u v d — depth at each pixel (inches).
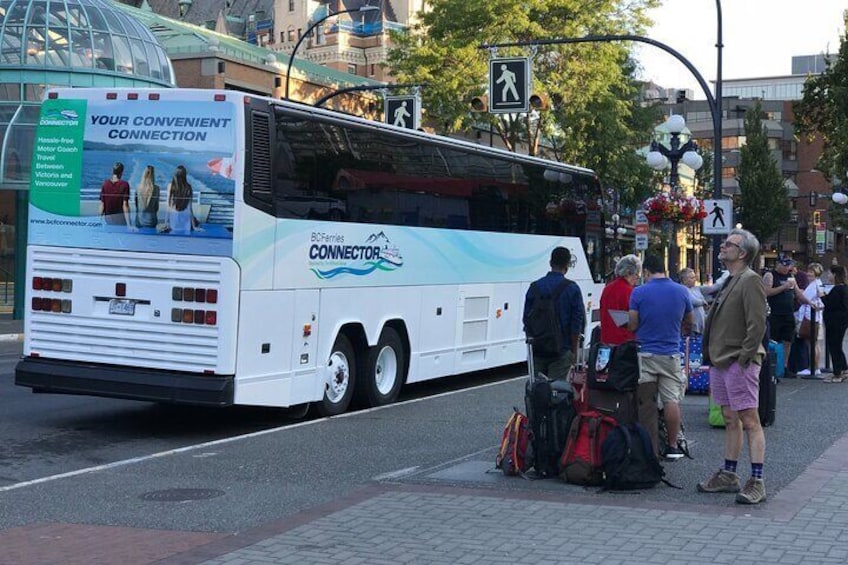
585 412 348.2
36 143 484.7
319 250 506.0
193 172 456.1
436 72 1540.4
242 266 453.7
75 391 473.4
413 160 593.9
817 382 661.9
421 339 607.2
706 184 3009.4
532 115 1577.3
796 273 751.7
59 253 479.8
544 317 401.4
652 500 319.9
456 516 300.0
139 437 468.1
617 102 1577.3
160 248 460.1
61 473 385.7
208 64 1812.3
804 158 4539.9
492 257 686.5
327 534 281.1
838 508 305.7
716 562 250.2
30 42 1278.3
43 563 257.9
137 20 1438.2
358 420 514.3
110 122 471.8
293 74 1988.2
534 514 301.6
